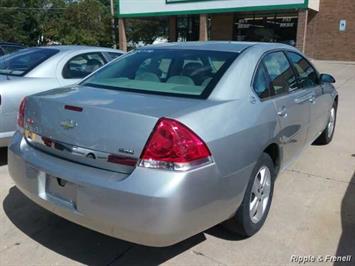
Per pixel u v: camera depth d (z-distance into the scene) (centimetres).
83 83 386
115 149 275
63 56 573
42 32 4972
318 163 546
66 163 298
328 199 429
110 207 268
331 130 640
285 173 505
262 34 2514
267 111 352
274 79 392
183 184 260
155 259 319
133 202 260
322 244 342
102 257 321
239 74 342
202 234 354
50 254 324
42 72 542
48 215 387
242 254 326
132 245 338
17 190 443
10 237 347
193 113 283
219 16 2647
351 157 575
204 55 372
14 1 5225
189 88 332
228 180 294
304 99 446
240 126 310
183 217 264
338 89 1293
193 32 2680
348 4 2303
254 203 347
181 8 2373
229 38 2647
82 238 348
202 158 272
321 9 2377
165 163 261
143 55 406
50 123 312
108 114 281
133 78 375
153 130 265
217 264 312
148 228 260
